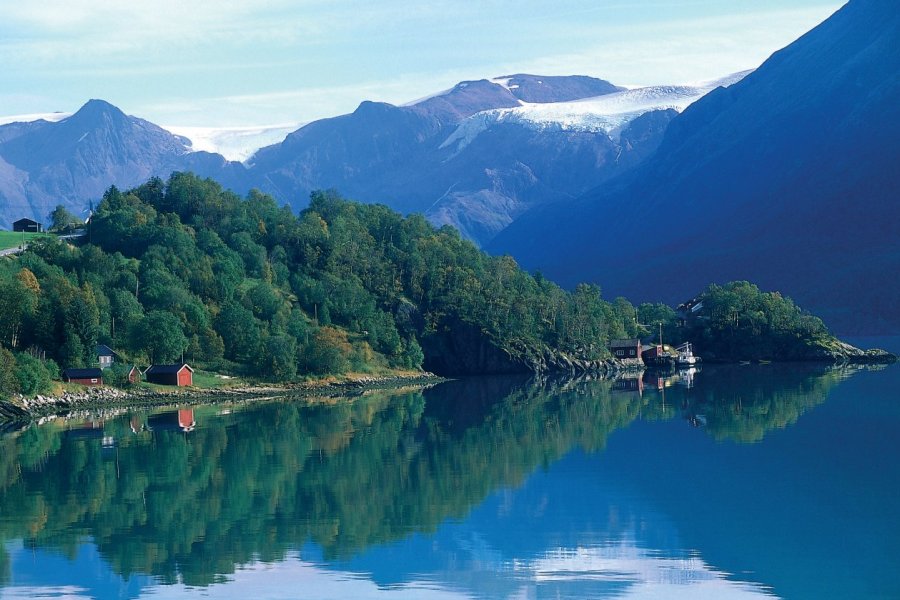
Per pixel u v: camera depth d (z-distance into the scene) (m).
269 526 110.38
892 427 175.00
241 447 161.25
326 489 128.12
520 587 90.62
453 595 89.00
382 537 105.88
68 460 149.88
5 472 140.88
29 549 102.69
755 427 178.25
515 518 112.88
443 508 117.69
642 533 106.19
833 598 87.25
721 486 127.19
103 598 88.94
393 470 140.75
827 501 118.56
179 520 113.12
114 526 111.00
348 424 190.88
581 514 114.38
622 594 88.81
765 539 103.69
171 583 92.19
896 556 97.44
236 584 91.94
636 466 141.62
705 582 91.38
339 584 91.62
